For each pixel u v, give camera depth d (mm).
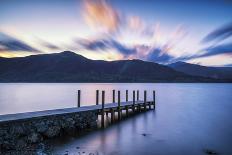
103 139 18062
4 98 57250
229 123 26188
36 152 13672
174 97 66750
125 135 19625
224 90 112000
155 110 36562
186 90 109688
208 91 102312
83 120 21672
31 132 16391
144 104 34688
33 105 43812
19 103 46781
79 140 17484
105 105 27734
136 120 27031
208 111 36875
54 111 21172
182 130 22219
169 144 17188
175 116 31047
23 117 16906
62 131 19125
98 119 26844
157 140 18281
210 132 21453
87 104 46188
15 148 14500
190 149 16000
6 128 15234
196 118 29750
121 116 29281
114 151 15219
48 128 17750
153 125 24422
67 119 19953
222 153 15242
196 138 19078
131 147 16219
